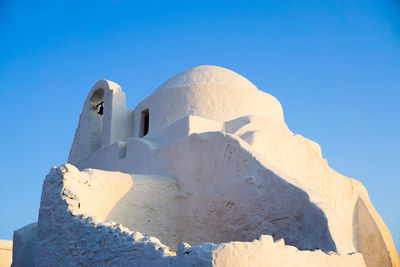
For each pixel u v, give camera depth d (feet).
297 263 21.68
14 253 36.42
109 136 49.60
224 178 32.53
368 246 43.16
